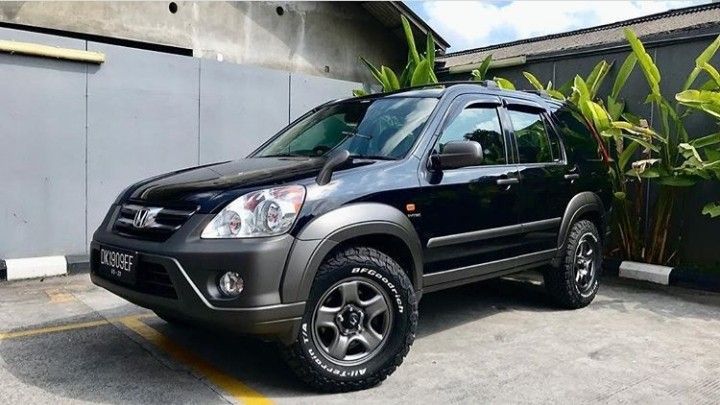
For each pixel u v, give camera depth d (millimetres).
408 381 3268
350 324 3084
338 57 9391
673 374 3434
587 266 4977
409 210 3326
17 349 3686
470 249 3770
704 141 5488
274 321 2752
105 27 7199
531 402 3016
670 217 6227
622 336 4156
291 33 8867
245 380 3240
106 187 6211
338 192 3037
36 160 5781
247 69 7152
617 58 6926
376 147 3639
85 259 5977
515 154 4254
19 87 5637
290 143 4152
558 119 4867
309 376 2977
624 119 6438
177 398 2990
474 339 4051
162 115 6531
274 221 2799
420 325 4395
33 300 4875
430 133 3633
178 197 3029
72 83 5930
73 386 3121
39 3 6738
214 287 2760
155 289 2955
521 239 4199
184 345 3797
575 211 4691
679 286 5871
